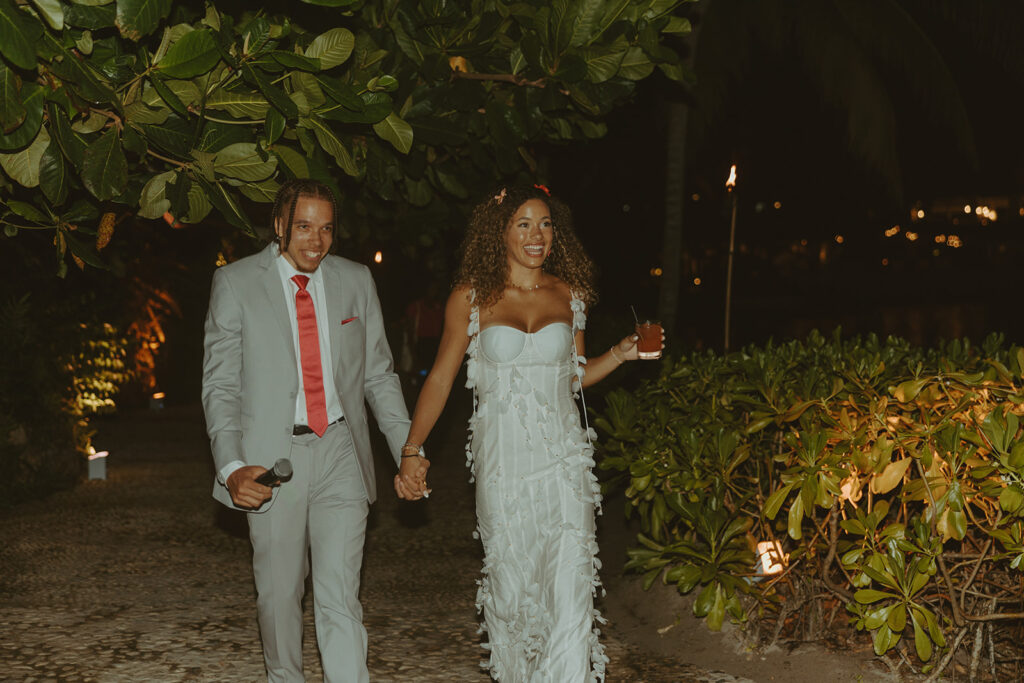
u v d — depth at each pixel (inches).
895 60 550.9
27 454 376.8
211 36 148.3
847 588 207.9
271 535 161.5
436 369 163.8
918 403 179.5
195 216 168.7
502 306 160.2
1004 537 168.9
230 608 235.8
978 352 233.8
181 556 286.7
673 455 208.5
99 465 415.8
